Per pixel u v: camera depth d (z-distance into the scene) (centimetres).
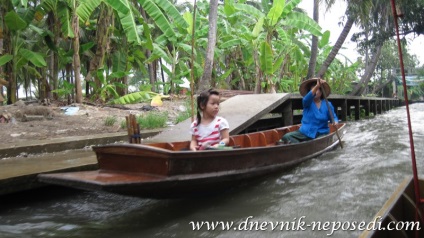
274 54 1616
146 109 1073
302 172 550
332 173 541
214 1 1201
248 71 1780
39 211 423
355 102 1555
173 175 368
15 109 853
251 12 1340
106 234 353
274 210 399
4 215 409
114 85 1298
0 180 401
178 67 1647
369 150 718
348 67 2425
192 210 407
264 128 998
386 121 1440
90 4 1008
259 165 483
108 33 1238
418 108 2627
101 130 788
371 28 1784
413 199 286
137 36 940
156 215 399
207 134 468
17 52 1127
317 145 638
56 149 617
